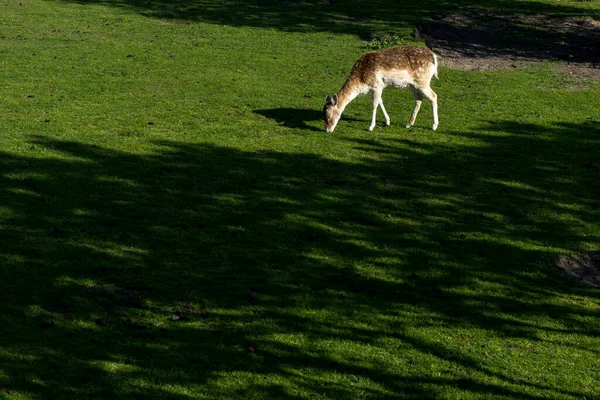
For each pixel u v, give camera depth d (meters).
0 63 24.06
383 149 18.34
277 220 14.56
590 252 13.99
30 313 11.13
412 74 18.95
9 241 13.14
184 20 31.86
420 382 10.16
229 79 23.56
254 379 9.97
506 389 10.11
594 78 25.27
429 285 12.70
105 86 22.25
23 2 33.72
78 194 15.17
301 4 35.62
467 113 21.17
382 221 14.73
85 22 30.61
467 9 36.12
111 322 11.09
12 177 15.70
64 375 9.75
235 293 12.09
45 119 19.19
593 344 11.32
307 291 12.29
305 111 20.89
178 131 18.94
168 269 12.68
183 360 10.29
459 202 15.70
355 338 11.11
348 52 27.48
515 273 13.20
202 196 15.40
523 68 26.59
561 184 16.75
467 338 11.28
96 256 12.91
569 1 38.84
